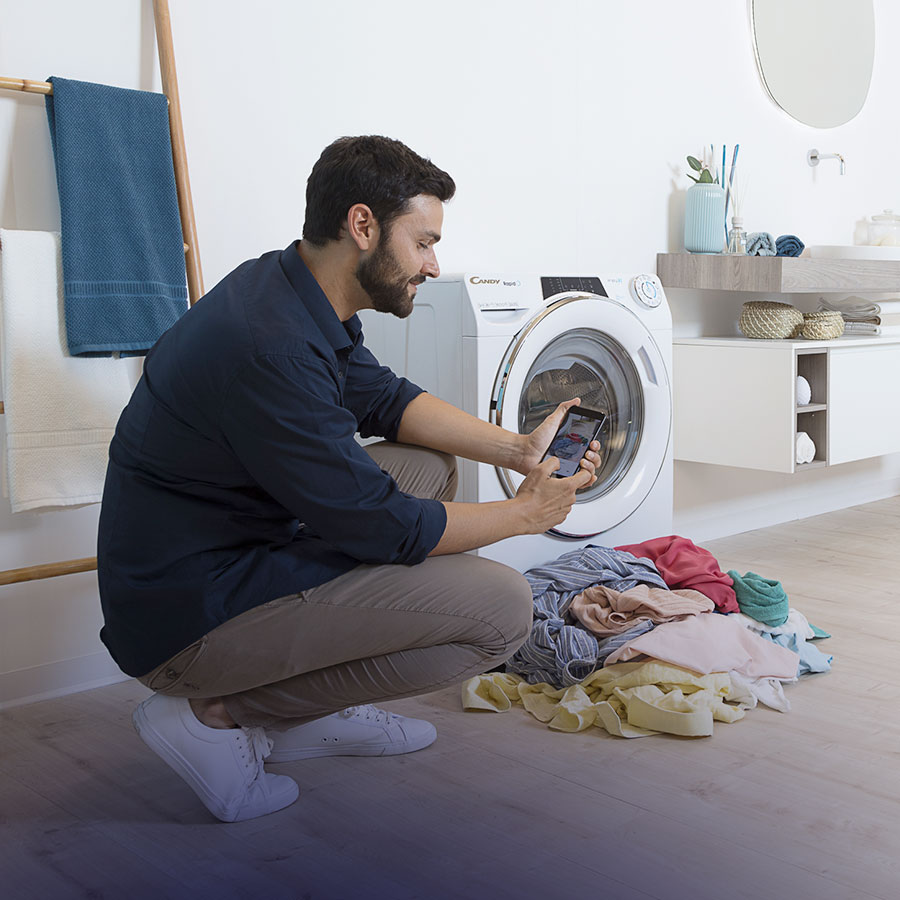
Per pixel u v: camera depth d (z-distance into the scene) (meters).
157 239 1.99
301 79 2.35
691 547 2.31
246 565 1.39
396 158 1.36
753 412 2.93
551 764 1.67
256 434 1.31
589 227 2.97
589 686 1.93
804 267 2.90
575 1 2.86
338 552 1.44
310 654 1.41
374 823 1.48
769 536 3.40
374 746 1.71
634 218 3.08
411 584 1.41
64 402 1.90
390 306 1.43
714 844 1.41
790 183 3.54
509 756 1.71
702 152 3.24
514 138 2.77
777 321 2.99
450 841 1.43
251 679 1.42
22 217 1.97
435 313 2.26
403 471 1.71
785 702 1.90
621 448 2.47
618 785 1.59
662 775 1.62
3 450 1.96
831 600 2.61
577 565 2.17
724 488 3.40
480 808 1.52
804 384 2.93
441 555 1.47
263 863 1.38
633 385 2.46
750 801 1.53
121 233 1.94
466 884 1.32
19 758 1.76
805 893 1.28
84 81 2.00
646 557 2.29
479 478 2.15
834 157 3.62
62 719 1.94
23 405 1.86
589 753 1.71
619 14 2.97
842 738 1.76
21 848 1.45
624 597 2.02
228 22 2.23
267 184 2.32
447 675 1.48
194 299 2.09
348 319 1.48
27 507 1.87
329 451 1.32
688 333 3.26
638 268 3.11
